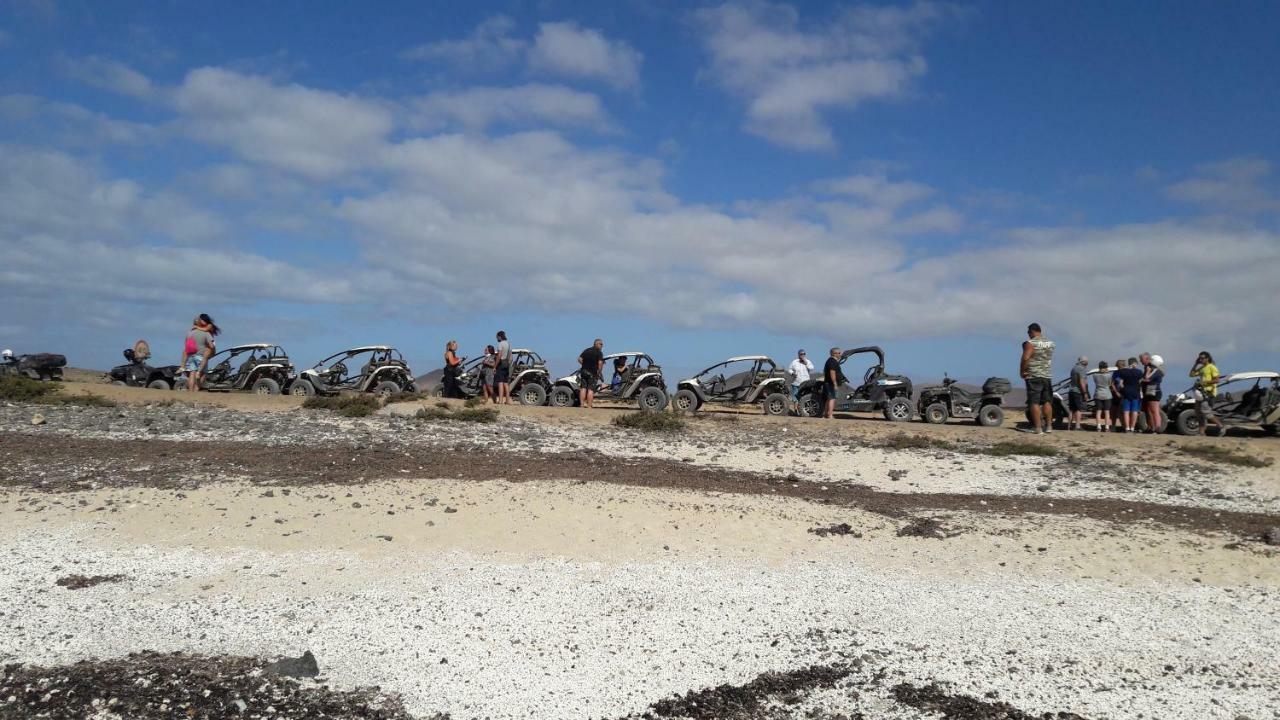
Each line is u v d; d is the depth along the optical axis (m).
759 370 21.92
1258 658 6.10
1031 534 9.29
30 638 5.86
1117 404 18.28
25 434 12.81
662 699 5.36
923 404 19.58
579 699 5.33
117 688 5.17
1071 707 5.34
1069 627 6.64
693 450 14.46
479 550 8.15
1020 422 19.45
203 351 20.11
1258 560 8.42
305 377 21.98
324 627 6.25
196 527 8.45
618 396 21.50
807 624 6.61
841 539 8.93
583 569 7.75
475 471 11.36
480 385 23.06
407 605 6.73
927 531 9.25
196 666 5.53
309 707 5.08
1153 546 8.88
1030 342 16.55
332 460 11.62
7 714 4.82
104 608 6.45
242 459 11.41
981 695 5.48
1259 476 12.77
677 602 7.00
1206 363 18.31
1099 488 11.98
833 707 5.29
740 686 5.55
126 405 16.94
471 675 5.58
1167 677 5.79
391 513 9.08
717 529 9.08
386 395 19.02
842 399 20.42
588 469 11.96
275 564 7.57
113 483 9.88
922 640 6.34
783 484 11.78
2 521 8.41
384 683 5.43
